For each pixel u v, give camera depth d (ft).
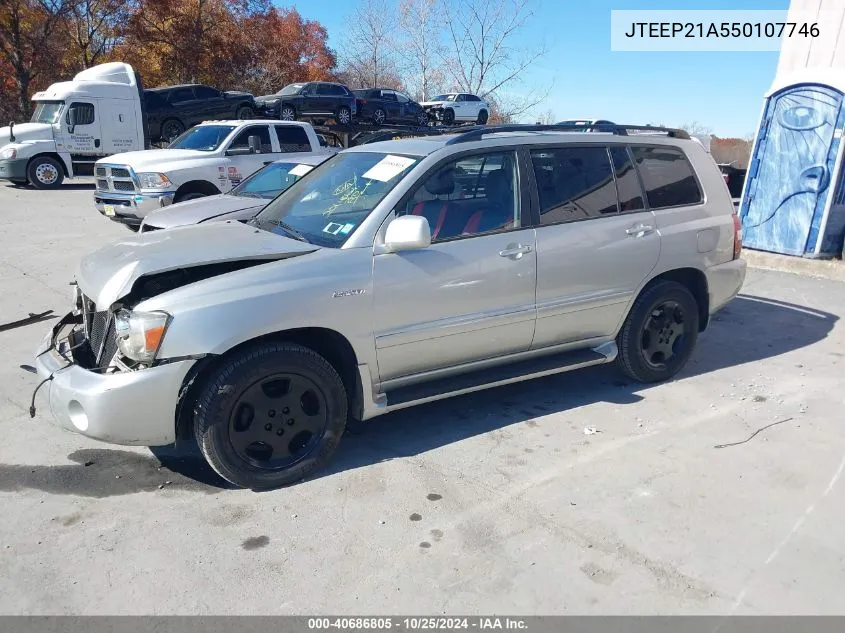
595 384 17.39
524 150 14.76
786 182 30.32
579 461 13.34
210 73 122.52
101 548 10.67
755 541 10.76
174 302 11.37
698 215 17.06
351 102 77.51
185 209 27.50
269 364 11.86
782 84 29.96
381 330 12.91
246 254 12.48
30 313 23.12
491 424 15.08
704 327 18.12
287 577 10.00
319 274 12.28
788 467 13.02
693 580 9.87
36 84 110.11
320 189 15.16
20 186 63.10
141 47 117.29
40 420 15.24
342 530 11.14
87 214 45.62
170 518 11.50
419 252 13.19
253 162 39.14
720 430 14.65
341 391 12.76
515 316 14.37
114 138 62.23
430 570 10.14
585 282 15.23
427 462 13.38
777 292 26.58
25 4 101.91
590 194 15.51
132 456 13.70
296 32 136.15
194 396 12.02
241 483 12.14
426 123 87.45
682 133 17.87
